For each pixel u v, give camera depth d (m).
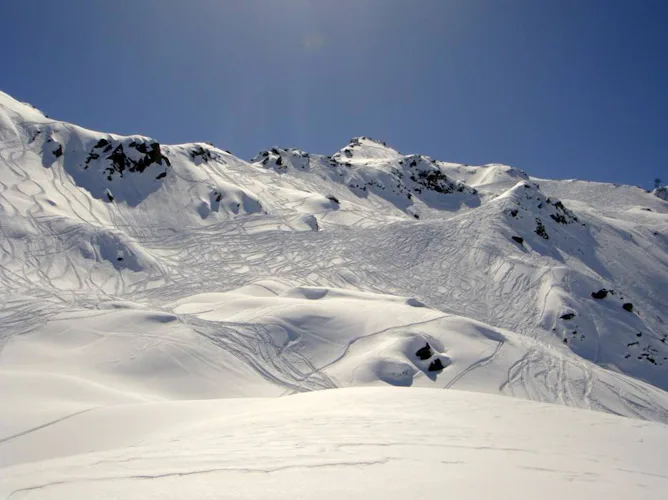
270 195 73.25
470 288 50.66
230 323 26.03
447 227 65.81
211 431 8.15
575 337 40.12
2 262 34.03
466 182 137.25
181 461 5.05
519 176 137.88
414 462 5.06
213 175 69.56
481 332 29.34
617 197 128.00
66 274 35.91
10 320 22.77
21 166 48.16
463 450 5.91
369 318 29.25
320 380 22.72
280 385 21.58
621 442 7.57
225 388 19.53
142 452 5.73
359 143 157.25
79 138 56.34
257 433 7.18
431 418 8.62
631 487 4.72
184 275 43.44
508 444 6.59
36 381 13.27
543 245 64.56
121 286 38.00
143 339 21.81
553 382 25.20
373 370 23.31
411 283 50.22
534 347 29.48
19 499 3.94
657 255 72.88
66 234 39.88
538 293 47.75
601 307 44.81
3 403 10.83
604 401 24.14
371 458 5.17
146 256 43.00
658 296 59.50
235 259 49.66
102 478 4.44
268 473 4.50
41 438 9.12
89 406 11.30
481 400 11.12
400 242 60.72
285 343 25.55
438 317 30.27
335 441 6.21
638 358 38.81
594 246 70.62
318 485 4.11
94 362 19.06
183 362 20.53
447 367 25.08
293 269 48.91
